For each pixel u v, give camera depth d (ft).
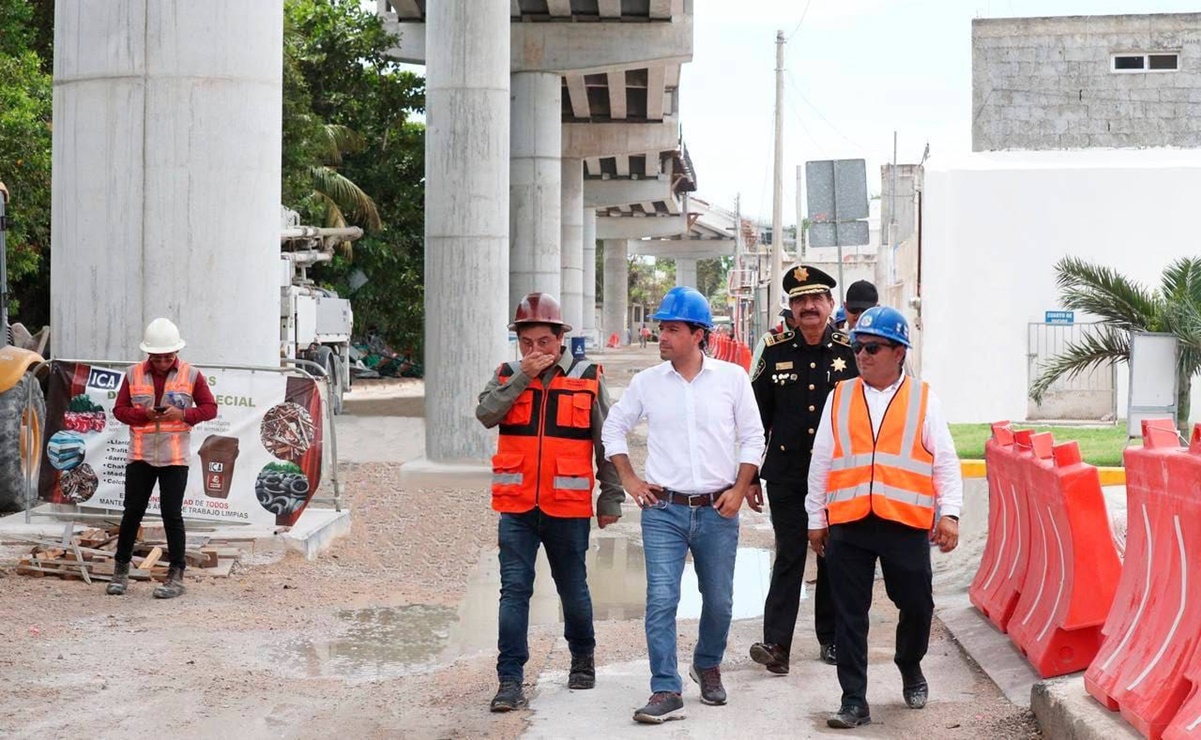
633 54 119.24
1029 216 78.38
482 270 64.03
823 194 62.80
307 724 22.12
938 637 28.04
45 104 88.84
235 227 40.42
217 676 25.25
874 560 21.89
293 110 118.83
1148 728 17.90
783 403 25.05
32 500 43.55
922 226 81.00
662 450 22.27
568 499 22.74
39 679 24.63
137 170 40.01
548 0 114.83
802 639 28.53
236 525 37.35
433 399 63.52
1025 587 25.89
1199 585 17.88
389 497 50.21
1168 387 63.21
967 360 79.05
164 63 39.78
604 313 354.33
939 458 21.63
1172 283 66.49
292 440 37.19
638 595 34.42
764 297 157.79
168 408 31.91
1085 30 94.38
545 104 121.29
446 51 64.34
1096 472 22.90
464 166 64.08
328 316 97.81
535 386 22.91
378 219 139.44
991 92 95.25
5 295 45.52
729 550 22.43
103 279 40.34
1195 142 94.12
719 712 22.48
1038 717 21.06
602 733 21.26
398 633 29.50
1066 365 68.59
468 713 22.58
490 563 38.40
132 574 33.53
